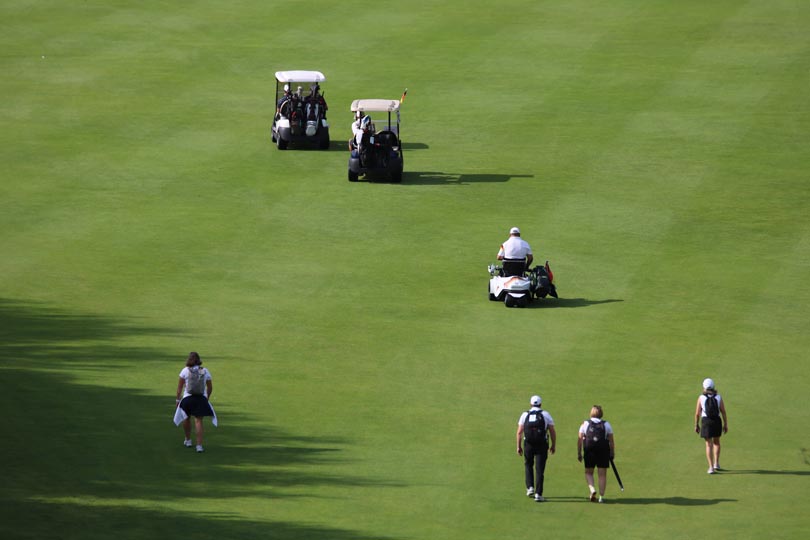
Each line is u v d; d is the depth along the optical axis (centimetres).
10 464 8794
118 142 18500
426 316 12462
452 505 8438
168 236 14800
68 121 19450
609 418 10131
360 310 12588
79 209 15738
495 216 15712
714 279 13762
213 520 8006
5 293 12875
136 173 17138
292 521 8050
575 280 13662
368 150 16675
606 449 8488
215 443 9412
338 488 8662
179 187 16600
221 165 17525
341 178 17112
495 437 9712
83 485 8500
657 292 13325
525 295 12788
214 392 10469
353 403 10319
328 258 14162
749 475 9094
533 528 8075
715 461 9156
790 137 19075
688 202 16412
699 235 15250
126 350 11388
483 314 12550
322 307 12662
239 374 10881
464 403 10369
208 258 14100
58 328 11931
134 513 8062
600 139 18938
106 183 16725
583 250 14588
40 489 8388
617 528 8100
